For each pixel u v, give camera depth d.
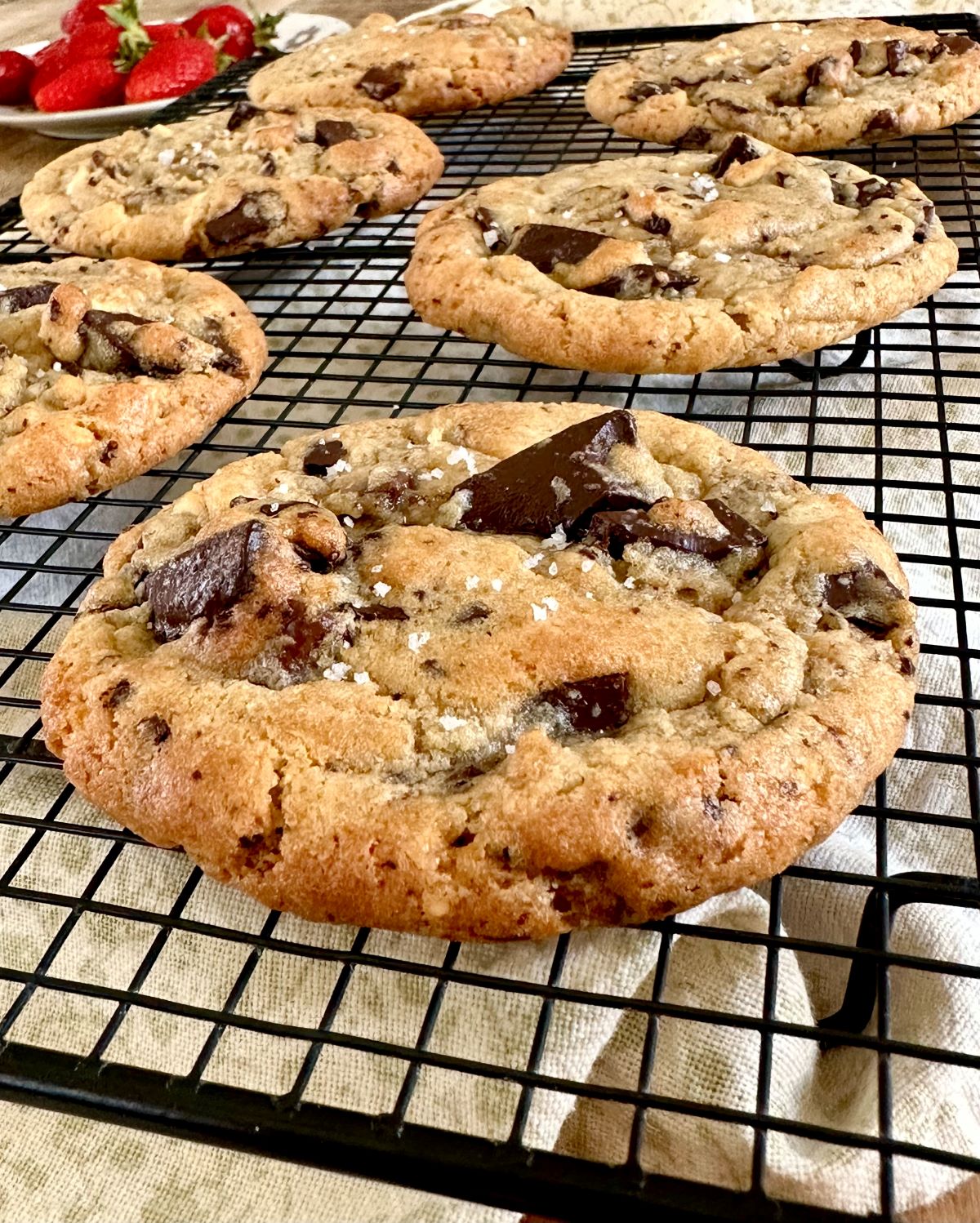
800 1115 0.12
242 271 0.22
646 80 0.25
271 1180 0.11
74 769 0.11
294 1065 0.11
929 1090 0.12
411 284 0.19
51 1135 0.12
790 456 0.18
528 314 0.17
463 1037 0.11
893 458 0.18
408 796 0.10
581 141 0.25
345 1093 0.11
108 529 0.18
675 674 0.11
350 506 0.14
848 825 0.15
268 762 0.11
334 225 0.22
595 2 0.32
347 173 0.22
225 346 0.18
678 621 0.12
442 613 0.12
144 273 0.20
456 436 0.15
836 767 0.10
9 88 0.32
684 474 0.14
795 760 0.10
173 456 0.18
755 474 0.14
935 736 0.15
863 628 0.12
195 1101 0.08
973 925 0.13
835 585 0.12
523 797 0.10
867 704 0.11
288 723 0.11
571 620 0.11
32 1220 0.11
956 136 0.23
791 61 0.24
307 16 0.35
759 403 0.20
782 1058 0.12
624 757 0.10
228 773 0.10
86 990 0.09
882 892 0.10
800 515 0.13
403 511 0.14
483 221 0.20
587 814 0.10
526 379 0.19
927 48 0.24
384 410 0.20
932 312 0.18
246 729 0.11
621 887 0.10
